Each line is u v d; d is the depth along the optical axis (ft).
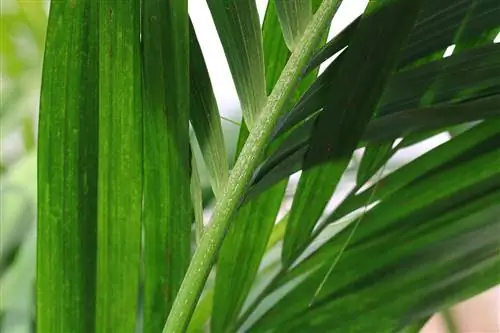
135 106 1.42
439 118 1.55
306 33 1.45
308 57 1.45
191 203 1.53
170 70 1.46
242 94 1.47
